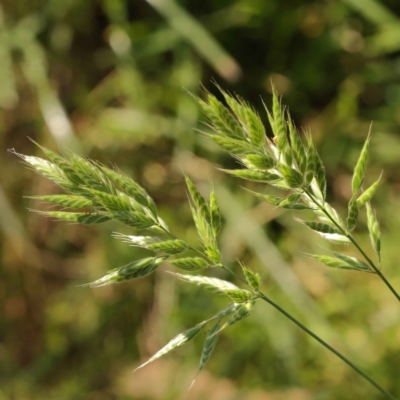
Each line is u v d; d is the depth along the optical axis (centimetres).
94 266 96
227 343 90
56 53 99
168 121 95
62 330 99
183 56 94
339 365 84
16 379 98
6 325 102
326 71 98
